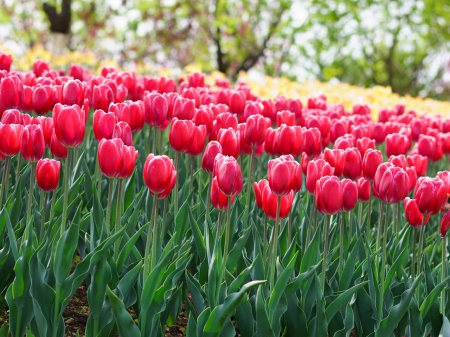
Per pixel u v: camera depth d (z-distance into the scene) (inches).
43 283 80.4
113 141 80.4
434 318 86.0
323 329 82.7
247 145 95.3
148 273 83.0
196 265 92.7
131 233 88.4
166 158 79.5
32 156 83.6
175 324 91.4
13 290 80.6
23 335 82.0
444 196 85.0
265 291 84.2
